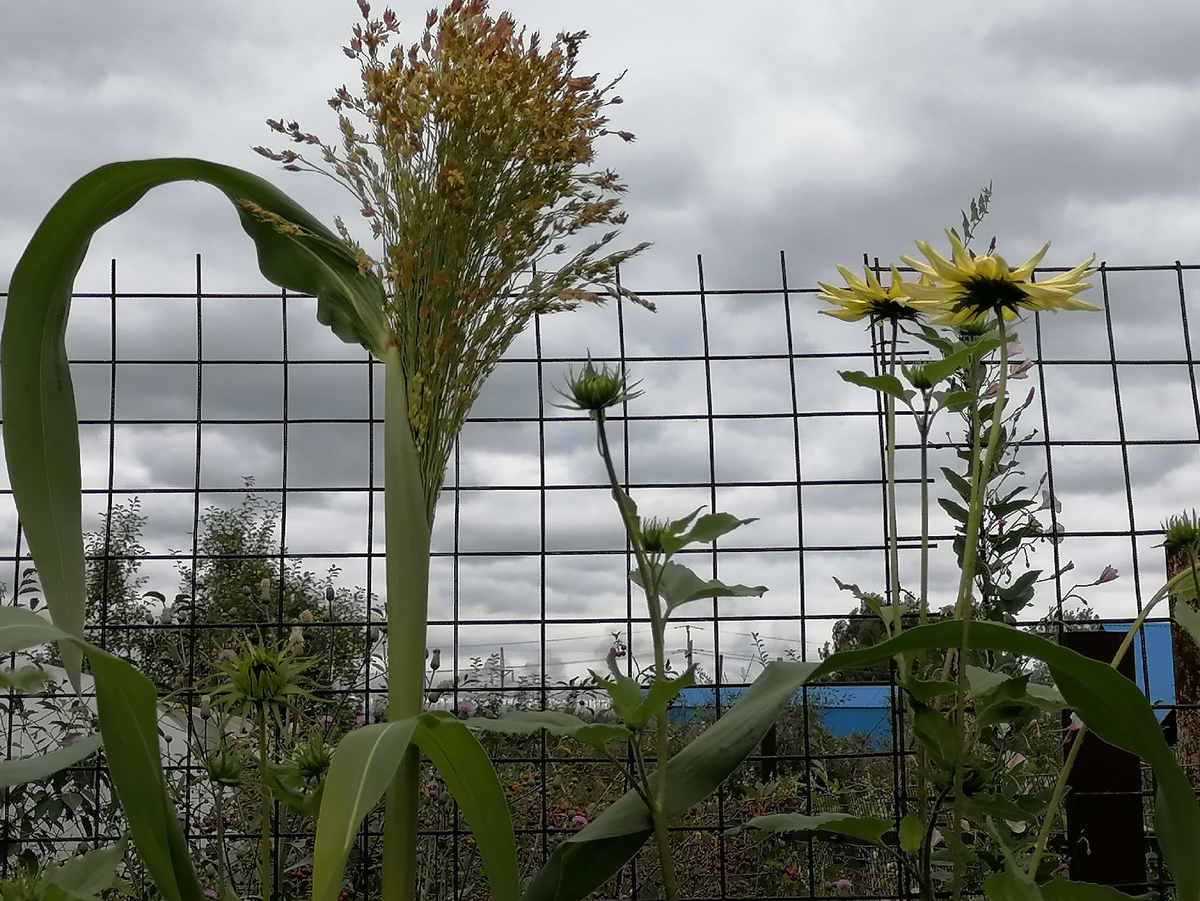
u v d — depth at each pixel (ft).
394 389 5.01
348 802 3.22
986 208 4.65
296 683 5.01
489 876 4.04
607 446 3.89
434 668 7.63
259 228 5.30
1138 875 6.66
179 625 7.00
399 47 4.68
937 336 4.66
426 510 5.01
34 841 7.11
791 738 9.67
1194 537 3.88
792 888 8.70
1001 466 6.69
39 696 7.30
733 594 4.03
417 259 4.77
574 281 4.97
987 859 5.86
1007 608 6.46
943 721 3.48
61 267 4.62
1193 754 6.82
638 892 8.18
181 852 3.84
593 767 8.58
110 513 7.15
